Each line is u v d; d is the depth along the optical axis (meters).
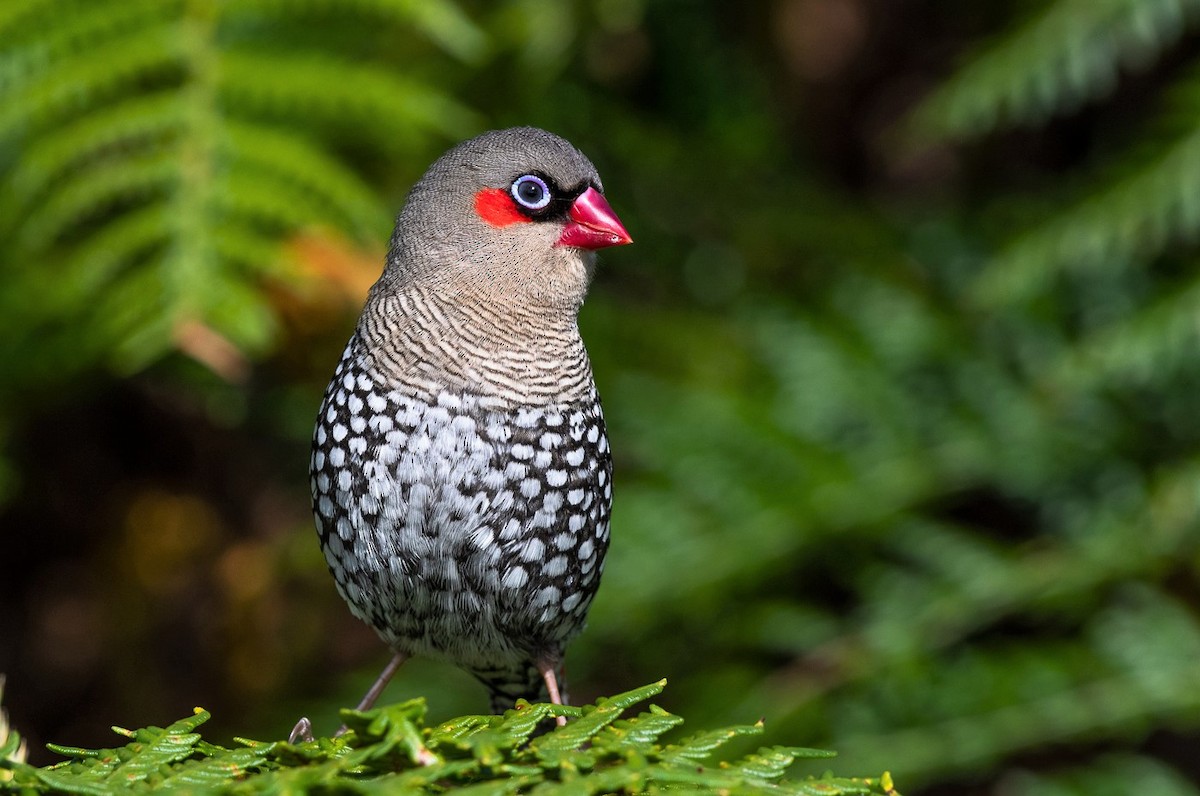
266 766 4.82
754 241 12.39
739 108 12.68
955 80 10.57
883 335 11.40
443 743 4.40
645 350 11.82
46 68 9.34
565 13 11.05
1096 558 10.08
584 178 6.95
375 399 6.63
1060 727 9.39
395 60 11.06
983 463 10.66
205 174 9.02
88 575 12.05
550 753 4.43
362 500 6.66
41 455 11.70
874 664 9.91
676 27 12.61
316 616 11.67
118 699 11.69
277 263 8.95
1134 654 9.64
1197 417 10.80
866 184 13.77
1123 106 12.57
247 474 11.89
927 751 9.40
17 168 9.82
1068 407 10.88
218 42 10.04
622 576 10.41
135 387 11.60
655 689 4.80
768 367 11.62
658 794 4.48
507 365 6.64
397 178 11.25
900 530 10.45
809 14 13.81
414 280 6.74
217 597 11.63
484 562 6.68
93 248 8.87
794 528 10.48
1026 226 11.13
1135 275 11.23
